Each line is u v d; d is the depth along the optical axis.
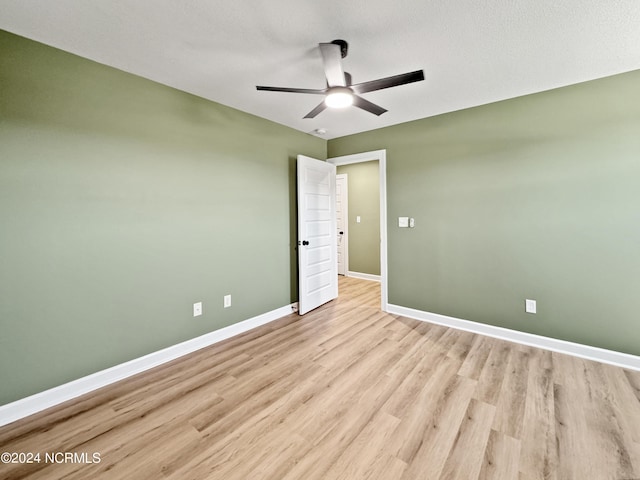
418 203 3.29
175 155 2.45
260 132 3.17
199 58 2.01
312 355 2.48
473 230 2.95
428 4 1.52
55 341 1.87
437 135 3.12
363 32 1.75
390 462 1.40
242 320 3.03
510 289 2.76
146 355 2.30
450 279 3.11
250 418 1.71
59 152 1.87
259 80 2.33
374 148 3.61
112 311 2.12
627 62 2.10
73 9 1.51
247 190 3.05
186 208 2.54
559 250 2.52
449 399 1.87
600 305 2.36
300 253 3.42
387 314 3.52
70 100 1.91
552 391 1.94
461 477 1.31
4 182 1.69
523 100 2.63
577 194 2.43
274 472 1.35
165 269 2.41
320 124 3.42
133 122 2.20
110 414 1.76
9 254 1.71
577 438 1.53
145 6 1.50
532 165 2.61
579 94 2.39
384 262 3.58
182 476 1.33
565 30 1.74
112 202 2.10
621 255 2.28
